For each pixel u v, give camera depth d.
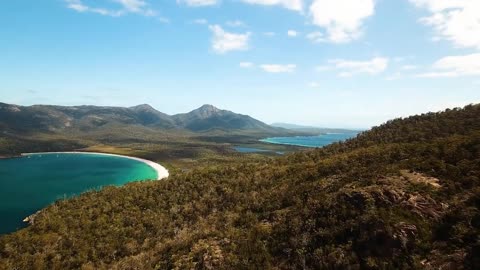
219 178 107.19
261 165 120.25
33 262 69.06
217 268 52.66
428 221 46.22
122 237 79.81
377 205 51.38
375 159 76.50
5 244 74.56
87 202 98.38
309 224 55.62
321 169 84.94
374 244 45.94
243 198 87.88
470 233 41.59
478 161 55.69
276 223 63.12
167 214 90.12
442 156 63.12
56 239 77.56
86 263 71.00
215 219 79.12
